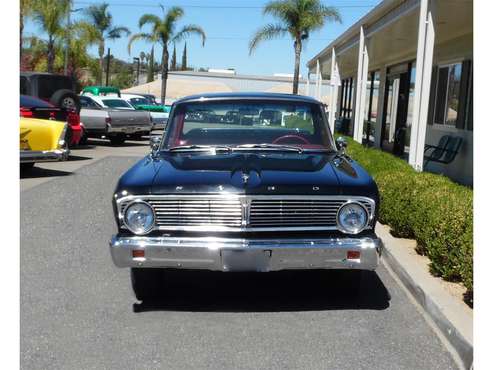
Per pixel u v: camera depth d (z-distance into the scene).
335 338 4.25
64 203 9.01
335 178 4.61
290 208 4.45
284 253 4.38
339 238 4.48
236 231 4.42
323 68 26.98
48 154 10.91
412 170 8.27
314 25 27.91
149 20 37.16
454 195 5.99
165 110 26.86
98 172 12.41
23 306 4.82
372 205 4.50
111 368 3.76
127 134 20.19
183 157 5.31
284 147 5.59
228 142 5.73
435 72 14.23
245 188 4.41
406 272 5.42
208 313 4.72
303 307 4.88
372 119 24.59
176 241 4.39
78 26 37.34
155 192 4.44
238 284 5.44
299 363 3.85
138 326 4.44
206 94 6.23
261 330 4.39
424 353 4.02
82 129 16.78
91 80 43.94
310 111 5.98
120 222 4.49
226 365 3.81
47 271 5.75
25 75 16.48
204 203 4.43
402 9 10.59
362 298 5.11
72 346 4.08
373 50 16.73
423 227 5.86
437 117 14.02
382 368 3.79
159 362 3.85
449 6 9.52
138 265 4.45
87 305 4.87
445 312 4.36
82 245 6.72
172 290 5.26
